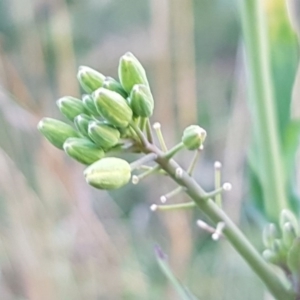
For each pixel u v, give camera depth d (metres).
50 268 0.36
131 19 0.44
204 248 0.39
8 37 0.40
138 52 0.41
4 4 0.40
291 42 0.26
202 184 0.39
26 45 0.39
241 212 0.35
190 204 0.22
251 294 0.37
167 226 0.37
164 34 0.35
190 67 0.36
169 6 0.35
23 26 0.39
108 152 0.22
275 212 0.26
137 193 0.42
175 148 0.22
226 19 0.45
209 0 0.46
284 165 0.26
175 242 0.36
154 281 0.39
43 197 0.35
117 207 0.40
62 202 0.35
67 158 0.39
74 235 0.36
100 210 0.40
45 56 0.41
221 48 0.46
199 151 0.22
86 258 0.36
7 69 0.35
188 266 0.36
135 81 0.22
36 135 0.34
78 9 0.44
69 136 0.22
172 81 0.38
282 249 0.23
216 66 0.45
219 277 0.38
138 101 0.22
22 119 0.33
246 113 0.34
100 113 0.22
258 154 0.26
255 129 0.26
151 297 0.37
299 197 0.26
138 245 0.40
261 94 0.25
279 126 0.26
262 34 0.25
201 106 0.43
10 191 0.34
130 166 0.22
